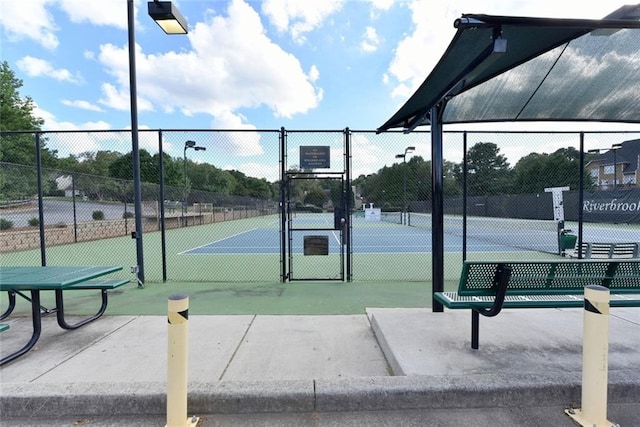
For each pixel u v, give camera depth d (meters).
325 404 2.56
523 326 3.81
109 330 4.11
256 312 4.80
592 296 2.31
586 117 5.44
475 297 3.31
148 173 15.06
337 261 9.64
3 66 29.95
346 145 6.79
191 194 24.95
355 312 4.79
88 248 12.63
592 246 8.85
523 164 15.37
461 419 2.43
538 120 5.52
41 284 3.47
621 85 4.49
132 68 6.27
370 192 12.06
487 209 23.06
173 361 2.27
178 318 2.28
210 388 2.58
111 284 4.45
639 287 3.35
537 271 3.22
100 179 15.73
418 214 26.41
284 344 3.66
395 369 3.03
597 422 2.29
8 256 10.71
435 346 3.29
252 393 2.55
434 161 4.32
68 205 14.98
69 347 3.62
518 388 2.57
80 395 2.54
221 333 3.95
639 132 6.54
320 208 7.23
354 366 3.18
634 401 2.59
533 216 20.73
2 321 4.49
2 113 28.97
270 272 8.14
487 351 3.18
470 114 5.33
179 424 2.28
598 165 29.55
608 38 3.56
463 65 3.53
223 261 9.83
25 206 13.30
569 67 4.08
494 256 10.35
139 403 2.53
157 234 18.80
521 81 4.41
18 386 2.63
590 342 2.32
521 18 2.71
